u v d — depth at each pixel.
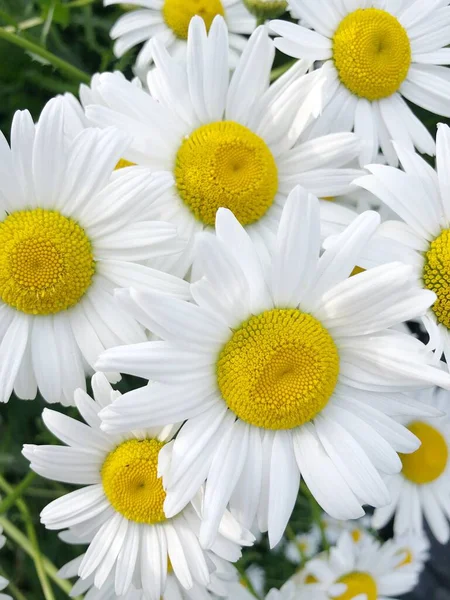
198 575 0.17
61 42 0.23
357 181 0.17
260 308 0.16
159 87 0.18
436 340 0.16
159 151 0.17
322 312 0.16
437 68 0.20
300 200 0.15
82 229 0.17
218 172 0.17
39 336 0.17
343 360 0.16
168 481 0.15
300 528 0.24
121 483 0.17
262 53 0.18
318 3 0.19
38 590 0.24
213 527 0.15
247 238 0.16
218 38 0.17
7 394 0.16
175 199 0.17
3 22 0.22
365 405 0.16
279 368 0.16
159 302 0.15
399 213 0.17
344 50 0.19
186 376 0.15
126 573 0.17
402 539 0.21
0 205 0.16
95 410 0.17
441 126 0.17
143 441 0.18
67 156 0.16
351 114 0.19
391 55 0.19
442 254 0.17
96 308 0.17
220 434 0.16
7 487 0.21
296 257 0.16
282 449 0.16
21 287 0.16
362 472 0.16
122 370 0.15
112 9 0.24
